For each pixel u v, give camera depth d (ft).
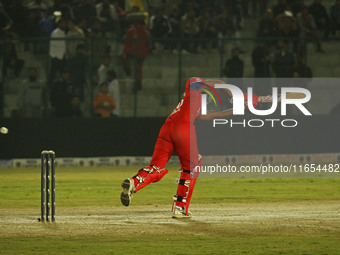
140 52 256.93
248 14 337.11
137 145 252.83
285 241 97.76
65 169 240.12
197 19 310.65
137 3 316.19
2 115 247.29
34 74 250.16
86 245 94.68
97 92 253.24
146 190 179.52
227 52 269.64
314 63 276.00
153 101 261.85
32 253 89.20
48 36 285.23
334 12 318.65
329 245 94.68
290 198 158.81
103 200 156.56
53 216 116.16
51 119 246.68
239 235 102.63
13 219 119.44
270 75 261.44
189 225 112.06
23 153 246.27
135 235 102.47
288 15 297.74
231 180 208.33
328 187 186.60
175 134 114.52
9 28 290.15
